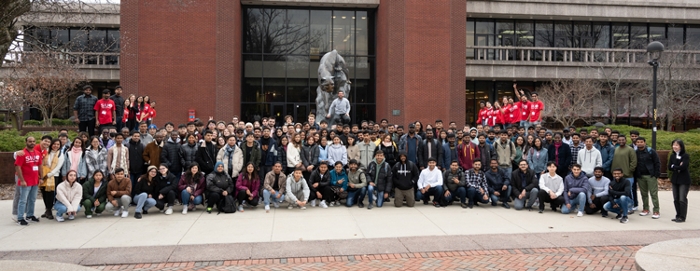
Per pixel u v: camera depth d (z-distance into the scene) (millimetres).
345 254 7125
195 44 26016
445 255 7090
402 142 12281
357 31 29875
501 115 17859
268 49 29219
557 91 29859
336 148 11758
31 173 9078
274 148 11328
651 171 10008
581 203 10094
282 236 8219
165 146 10742
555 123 32656
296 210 10688
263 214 10188
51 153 9664
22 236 8164
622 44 33750
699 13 32688
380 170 11133
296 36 29453
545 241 7867
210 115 26000
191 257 6938
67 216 9758
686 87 28094
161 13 25859
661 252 5953
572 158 11594
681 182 9461
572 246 7551
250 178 10656
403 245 7617
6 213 10242
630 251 7273
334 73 16953
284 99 29250
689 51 28766
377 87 29453
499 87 33344
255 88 29094
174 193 10211
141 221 9445
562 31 33469
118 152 10352
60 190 9359
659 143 17531
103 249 7336
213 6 26188
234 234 8352
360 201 11102
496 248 7445
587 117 31688
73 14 16484
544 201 10688
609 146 10906
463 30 28156
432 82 27000
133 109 14812
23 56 22125
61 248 7395
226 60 26234
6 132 16469
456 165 11055
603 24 33688
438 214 10289
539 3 31781
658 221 9609
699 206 11336
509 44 32969
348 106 15656
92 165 10094
